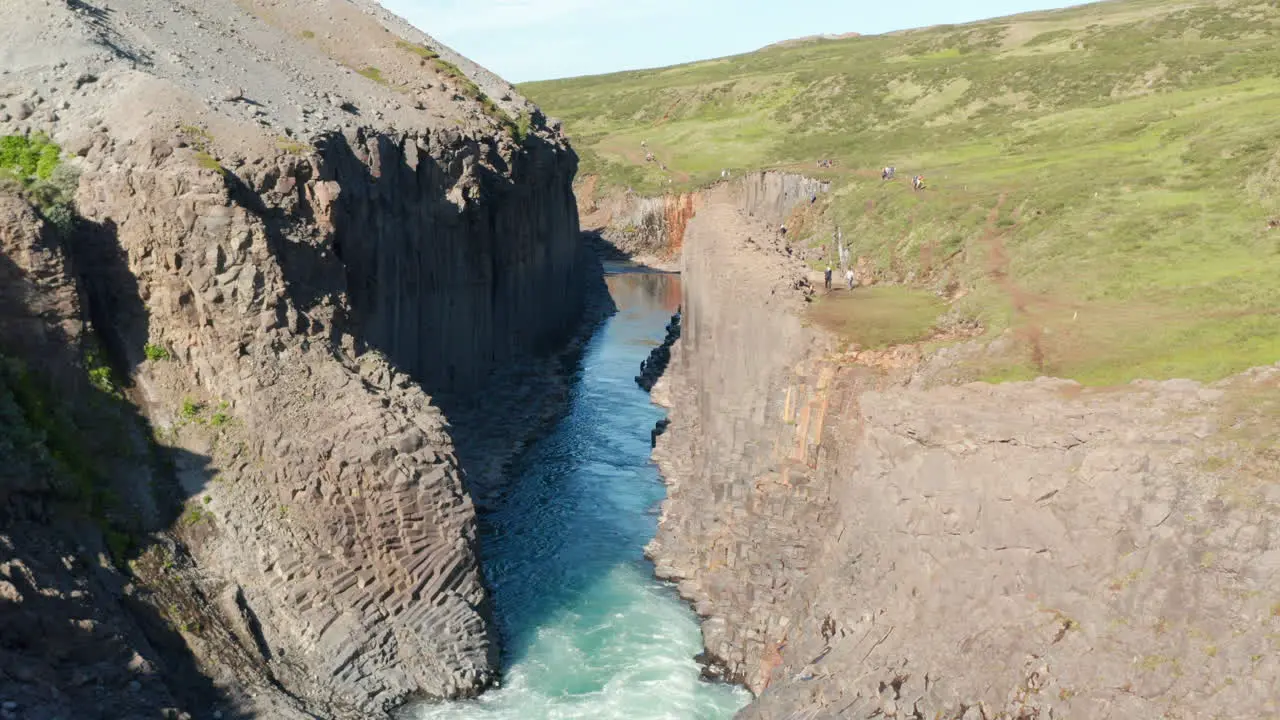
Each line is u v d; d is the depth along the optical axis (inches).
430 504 1660.9
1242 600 946.7
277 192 1903.3
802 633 1441.9
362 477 1624.0
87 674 1245.1
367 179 2265.0
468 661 1585.9
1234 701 905.5
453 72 3457.2
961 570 1205.1
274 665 1491.1
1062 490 1123.3
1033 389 1350.9
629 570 2004.2
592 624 1788.9
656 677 1611.7
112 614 1355.8
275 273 1780.3
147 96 1988.2
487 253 3016.7
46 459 1453.0
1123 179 2502.5
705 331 2381.9
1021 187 2733.8
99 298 1764.3
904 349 1662.2
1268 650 902.4
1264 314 1533.0
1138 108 3799.2
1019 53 6156.5
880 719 1200.2
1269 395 1163.3
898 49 7741.1
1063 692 1039.0
